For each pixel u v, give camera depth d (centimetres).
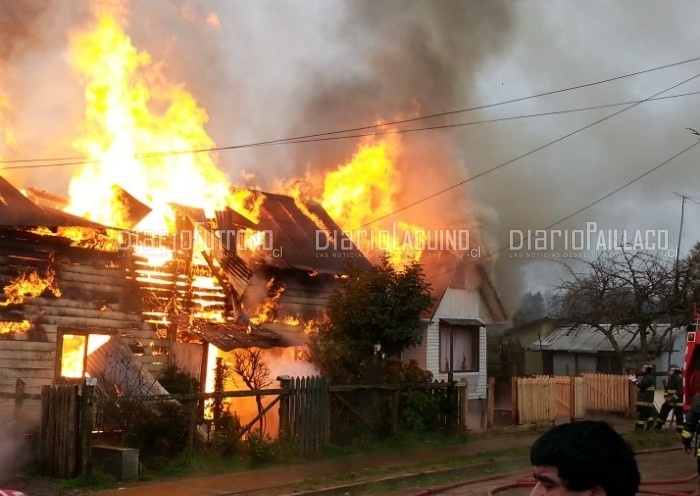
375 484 1105
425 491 1072
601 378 2169
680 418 1598
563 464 200
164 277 1658
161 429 1140
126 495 959
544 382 1870
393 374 1625
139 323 1602
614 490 199
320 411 1334
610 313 2820
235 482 1059
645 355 2708
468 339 2506
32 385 1435
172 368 1545
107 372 1480
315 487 1051
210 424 1257
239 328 1708
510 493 1044
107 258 1569
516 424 1781
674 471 1280
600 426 207
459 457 1343
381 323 1543
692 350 1380
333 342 1541
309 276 1994
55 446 1055
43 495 959
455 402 1609
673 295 2695
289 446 1254
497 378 2739
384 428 1480
